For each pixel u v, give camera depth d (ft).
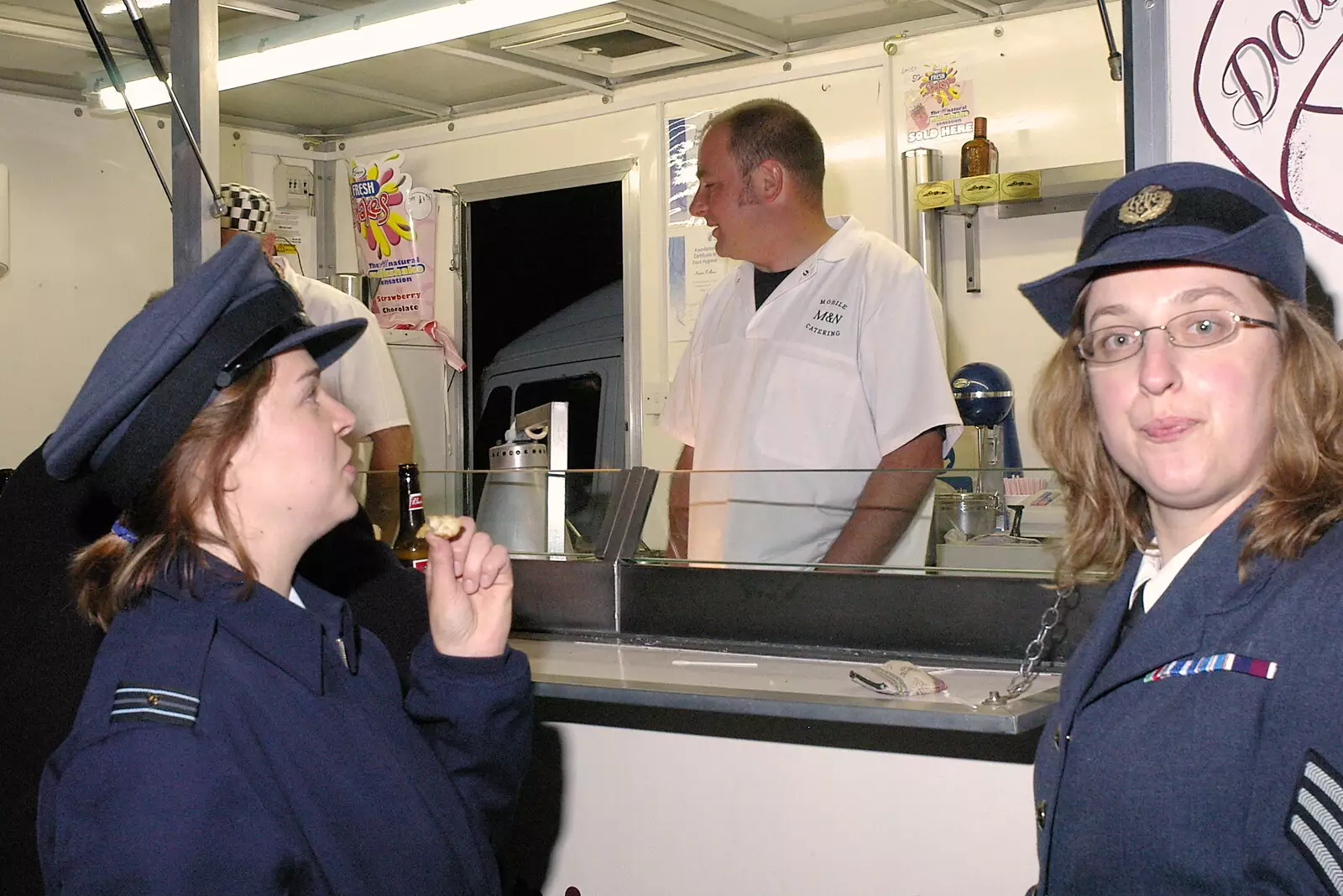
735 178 7.73
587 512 6.60
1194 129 4.64
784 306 7.82
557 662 5.75
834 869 5.54
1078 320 3.57
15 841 4.36
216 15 7.13
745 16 10.82
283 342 3.48
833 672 5.35
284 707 3.39
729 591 6.11
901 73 11.13
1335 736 2.59
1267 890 2.68
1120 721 3.06
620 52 11.85
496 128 13.33
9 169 11.98
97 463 3.42
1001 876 5.19
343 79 12.37
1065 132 10.41
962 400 8.69
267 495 3.51
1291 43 4.40
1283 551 2.87
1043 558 5.42
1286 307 3.03
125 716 3.11
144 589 3.45
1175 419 3.05
